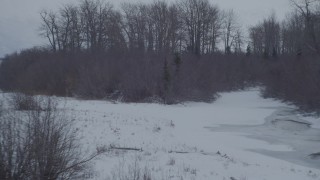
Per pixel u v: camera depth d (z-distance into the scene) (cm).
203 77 5662
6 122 881
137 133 2061
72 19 7688
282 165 1642
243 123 3148
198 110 3925
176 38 7394
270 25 10256
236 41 9544
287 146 2184
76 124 2066
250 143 2244
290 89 4903
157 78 4725
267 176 1299
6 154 824
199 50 8000
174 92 4675
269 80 6188
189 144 1980
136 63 5034
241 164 1480
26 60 6594
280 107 4469
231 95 5969
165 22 7362
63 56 5981
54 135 871
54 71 5441
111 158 1345
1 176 812
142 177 1053
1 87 6128
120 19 7575
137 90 4644
